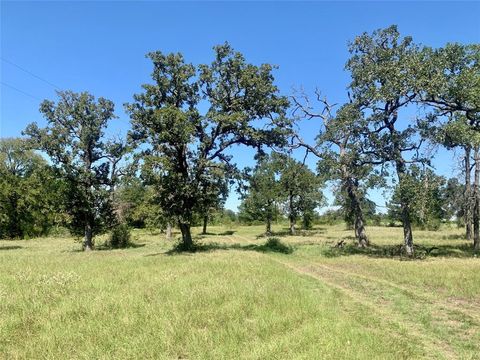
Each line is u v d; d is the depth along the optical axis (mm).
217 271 16766
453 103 25141
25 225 55000
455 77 23750
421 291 14305
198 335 8273
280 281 14641
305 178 58000
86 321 9250
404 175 26312
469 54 23984
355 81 28422
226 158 30516
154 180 28484
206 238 53125
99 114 35219
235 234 63094
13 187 45156
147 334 8328
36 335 8508
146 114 28938
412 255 26625
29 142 33875
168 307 10344
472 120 25500
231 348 7695
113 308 10297
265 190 57188
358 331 8977
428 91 24172
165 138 28109
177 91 29516
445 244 36656
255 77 29234
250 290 12438
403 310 11586
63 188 36062
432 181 25906
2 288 13172
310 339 8289
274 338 8352
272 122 30516
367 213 38531
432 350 8328
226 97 30156
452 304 12336
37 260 23750
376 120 27312
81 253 31219
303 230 71125
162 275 15859
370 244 35219
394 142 26344
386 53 27625
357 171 29719
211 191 29891
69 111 34250
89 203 35812
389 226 85000
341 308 11812
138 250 34406
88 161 35781
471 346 8602
